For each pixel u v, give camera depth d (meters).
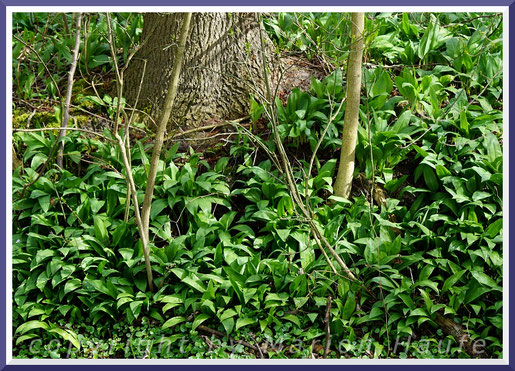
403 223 4.92
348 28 5.76
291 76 6.12
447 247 4.78
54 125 5.79
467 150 5.17
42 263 4.72
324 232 4.83
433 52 6.15
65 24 6.64
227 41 5.83
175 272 4.54
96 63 6.46
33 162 5.35
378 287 4.60
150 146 5.54
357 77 4.88
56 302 4.63
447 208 5.06
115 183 5.18
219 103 5.86
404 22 6.46
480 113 5.54
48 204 5.02
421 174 5.39
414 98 5.58
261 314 4.46
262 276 4.60
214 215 5.31
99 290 4.53
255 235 5.14
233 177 5.45
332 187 5.32
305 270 4.65
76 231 4.88
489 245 4.58
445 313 4.30
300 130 5.40
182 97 5.84
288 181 4.59
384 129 5.37
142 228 4.45
